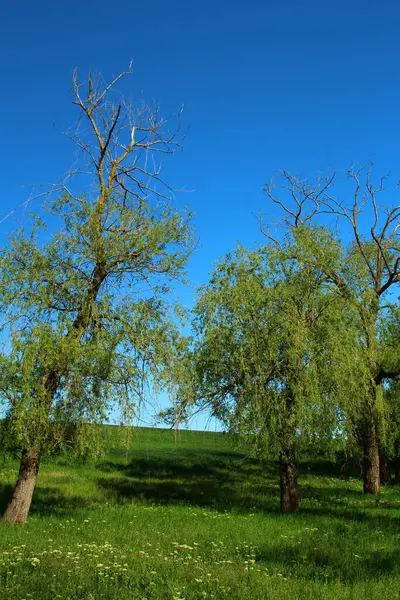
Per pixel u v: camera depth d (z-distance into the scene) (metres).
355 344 21.64
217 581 9.62
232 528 16.72
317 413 20.20
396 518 19.52
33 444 16.23
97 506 21.22
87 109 18.95
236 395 20.97
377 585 9.80
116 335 16.89
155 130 19.66
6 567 9.99
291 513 20.80
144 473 35.56
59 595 8.34
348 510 22.09
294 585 9.63
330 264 22.70
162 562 11.12
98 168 19.00
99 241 17.41
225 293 20.97
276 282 21.33
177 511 20.62
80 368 16.14
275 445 20.42
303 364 20.14
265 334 20.44
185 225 18.36
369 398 25.64
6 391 15.57
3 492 23.33
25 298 16.52
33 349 15.36
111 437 16.97
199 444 48.56
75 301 17.31
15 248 16.94
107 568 10.10
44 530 15.23
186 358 18.86
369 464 30.75
